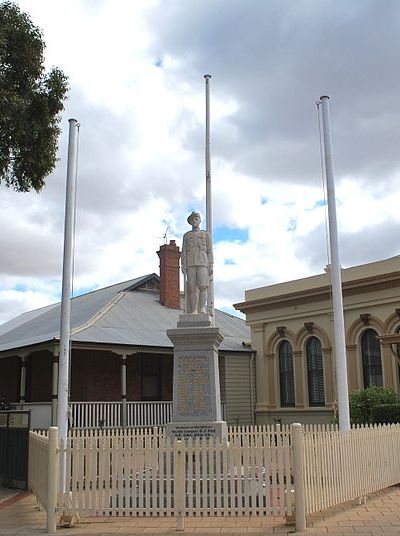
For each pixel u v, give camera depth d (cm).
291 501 927
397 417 1688
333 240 1421
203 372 1224
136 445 1036
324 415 2425
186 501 961
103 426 2094
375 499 1147
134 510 946
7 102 1251
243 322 3331
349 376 2325
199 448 949
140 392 2619
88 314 2684
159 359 2705
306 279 2548
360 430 1147
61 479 973
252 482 937
